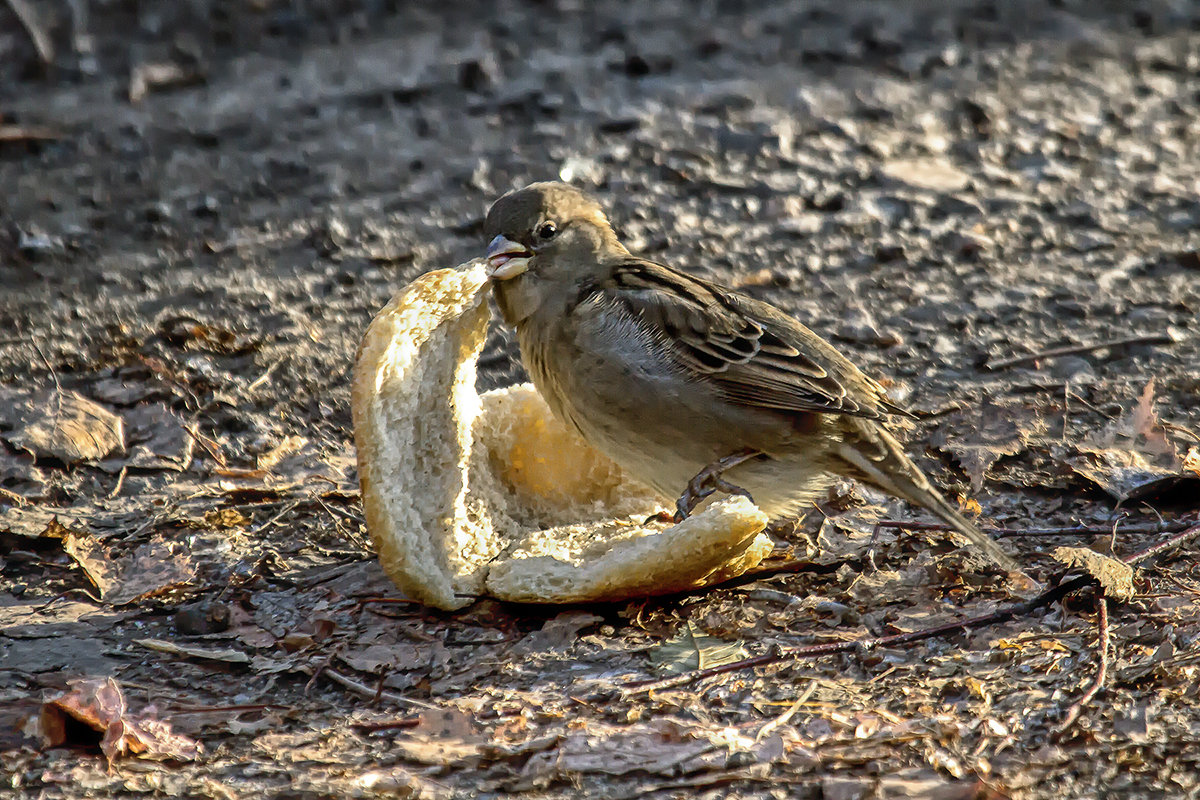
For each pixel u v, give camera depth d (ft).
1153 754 24.04
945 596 30.12
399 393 28.63
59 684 27.71
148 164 63.46
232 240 55.83
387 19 84.58
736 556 29.58
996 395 41.42
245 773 24.70
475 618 29.81
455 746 25.25
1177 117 70.74
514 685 27.27
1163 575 30.48
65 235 55.98
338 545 33.47
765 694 26.53
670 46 80.84
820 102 72.18
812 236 56.03
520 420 32.55
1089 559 29.30
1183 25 86.84
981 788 23.24
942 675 26.91
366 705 26.94
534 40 81.56
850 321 47.47
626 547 29.17
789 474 31.68
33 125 67.31
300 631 29.58
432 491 30.04
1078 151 65.77
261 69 76.07
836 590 30.58
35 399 40.52
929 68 78.13
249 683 27.86
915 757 24.34
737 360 30.53
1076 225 57.00
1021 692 26.05
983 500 35.19
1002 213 58.29
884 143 66.59
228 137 66.69
